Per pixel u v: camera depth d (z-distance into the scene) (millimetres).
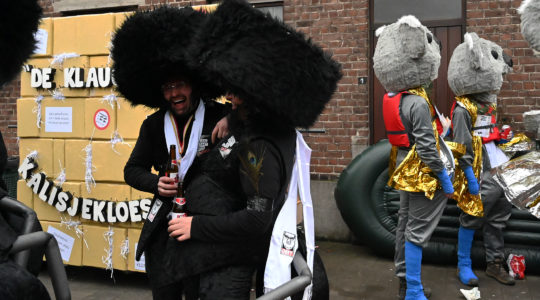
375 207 4609
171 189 1818
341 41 5234
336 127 5309
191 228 1683
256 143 1635
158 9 1833
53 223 4066
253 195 1621
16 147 6211
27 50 1586
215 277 1702
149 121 2082
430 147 3119
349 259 4754
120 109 3805
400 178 3346
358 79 5207
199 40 1635
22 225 1706
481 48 3863
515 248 4332
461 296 3799
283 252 1693
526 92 4730
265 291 1678
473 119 3908
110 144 3842
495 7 4785
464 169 3656
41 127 4043
